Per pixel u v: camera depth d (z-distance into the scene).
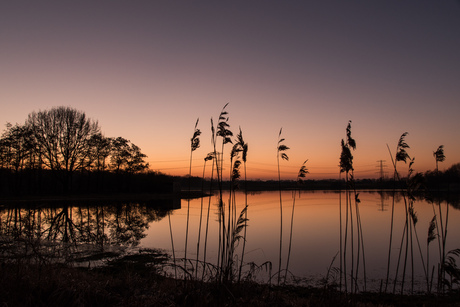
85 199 61.62
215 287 6.66
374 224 29.00
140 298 6.00
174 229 26.47
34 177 62.31
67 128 60.44
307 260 15.92
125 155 73.12
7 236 10.19
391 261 15.96
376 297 9.94
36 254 7.25
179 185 81.19
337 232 24.61
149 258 15.54
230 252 7.44
